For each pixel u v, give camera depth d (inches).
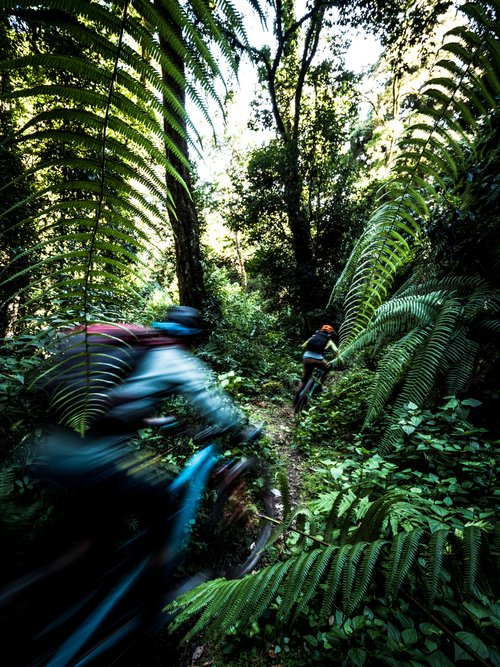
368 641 56.5
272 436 152.7
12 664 45.6
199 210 421.1
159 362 60.1
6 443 64.2
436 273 129.0
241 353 260.2
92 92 17.1
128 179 20.1
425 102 29.9
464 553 37.2
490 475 87.9
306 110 438.3
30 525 54.1
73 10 15.1
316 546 59.9
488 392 107.7
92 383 49.7
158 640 61.5
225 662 59.2
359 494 63.5
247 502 93.9
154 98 18.1
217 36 18.1
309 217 391.9
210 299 302.7
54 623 48.7
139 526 63.9
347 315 64.7
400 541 41.3
